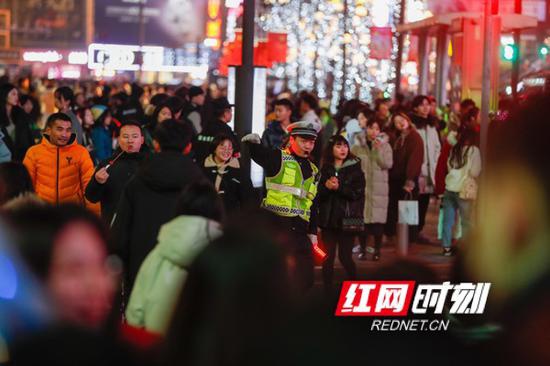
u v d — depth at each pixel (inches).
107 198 463.2
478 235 249.6
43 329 167.2
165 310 271.9
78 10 5944.9
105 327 171.2
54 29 5895.7
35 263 171.5
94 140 830.5
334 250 577.9
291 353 160.2
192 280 161.0
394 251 766.5
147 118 835.4
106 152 831.7
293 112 826.8
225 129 644.7
